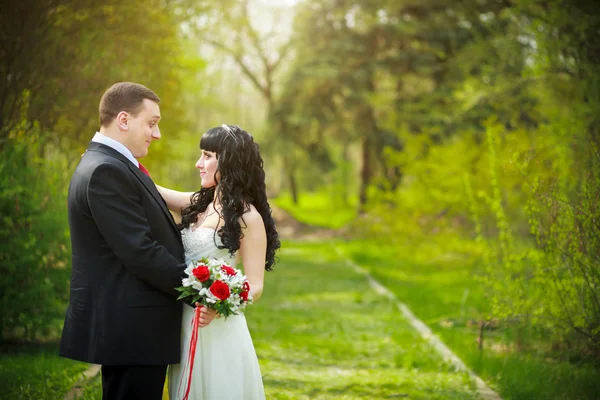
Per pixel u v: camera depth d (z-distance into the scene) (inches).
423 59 1040.2
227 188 138.3
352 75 1081.4
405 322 350.0
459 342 289.9
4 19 262.4
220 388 134.0
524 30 393.1
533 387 212.2
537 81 364.2
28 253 244.8
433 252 555.5
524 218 365.7
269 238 145.5
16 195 247.1
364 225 727.1
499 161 363.6
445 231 531.8
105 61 303.4
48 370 216.7
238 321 138.8
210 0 401.7
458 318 347.3
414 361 257.1
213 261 127.6
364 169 1197.1
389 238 609.9
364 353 277.0
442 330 320.5
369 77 1078.4
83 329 129.8
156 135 137.9
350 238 964.0
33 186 262.1
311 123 1163.9
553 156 286.7
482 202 439.5
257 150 142.7
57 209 266.8
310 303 418.9
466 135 515.8
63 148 333.4
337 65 1094.4
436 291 465.4
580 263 212.2
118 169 127.8
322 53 1117.1
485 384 227.1
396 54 1061.8
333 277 563.2
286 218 1359.5
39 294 249.3
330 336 313.1
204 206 147.4
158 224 133.0
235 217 136.9
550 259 231.9
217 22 446.3
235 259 141.6
